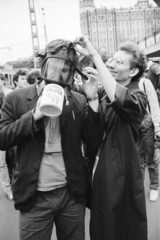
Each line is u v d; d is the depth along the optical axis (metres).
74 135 1.45
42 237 1.46
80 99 1.55
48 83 1.29
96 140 1.49
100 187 1.47
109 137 1.48
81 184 1.49
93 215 1.50
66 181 1.46
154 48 16.52
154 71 3.68
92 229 1.52
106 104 1.45
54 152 1.41
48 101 1.18
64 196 1.47
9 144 1.36
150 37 18.00
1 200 3.47
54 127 1.39
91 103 1.43
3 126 1.40
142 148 2.94
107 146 1.48
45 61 1.31
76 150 1.47
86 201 1.62
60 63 1.27
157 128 2.85
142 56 1.62
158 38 16.78
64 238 1.58
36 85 1.43
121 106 1.34
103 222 1.46
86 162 1.56
